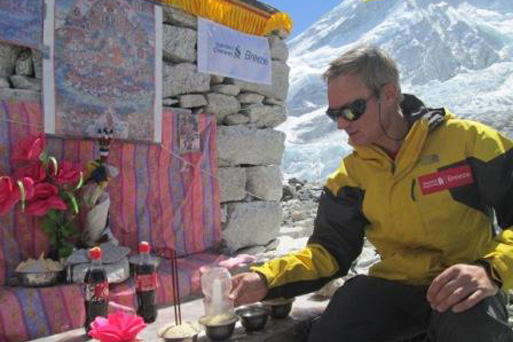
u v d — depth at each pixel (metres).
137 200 4.60
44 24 3.97
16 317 3.35
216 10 5.23
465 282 1.99
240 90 5.64
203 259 4.79
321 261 2.66
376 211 2.53
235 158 5.48
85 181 4.10
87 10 4.18
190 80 5.05
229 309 2.57
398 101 2.49
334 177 2.73
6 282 3.76
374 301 2.46
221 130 5.36
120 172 4.49
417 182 2.41
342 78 2.42
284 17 5.85
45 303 3.46
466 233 2.41
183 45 5.00
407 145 2.42
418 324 2.48
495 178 2.29
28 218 3.89
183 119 4.94
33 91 3.97
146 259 3.05
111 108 4.34
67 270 3.67
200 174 5.10
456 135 2.41
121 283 3.88
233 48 5.42
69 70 4.10
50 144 4.05
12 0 3.81
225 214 5.41
